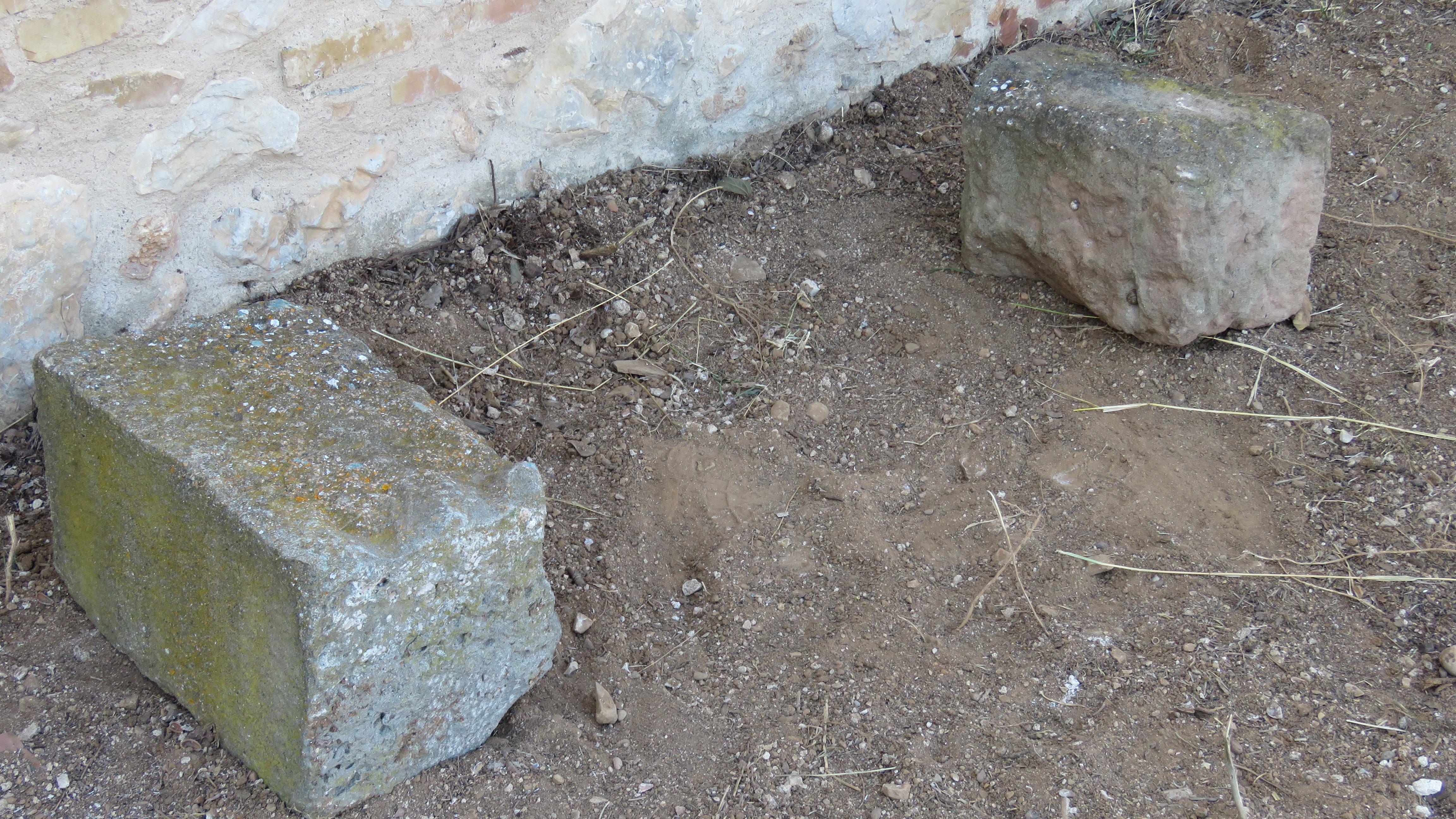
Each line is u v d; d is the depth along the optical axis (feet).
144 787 6.63
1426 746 7.11
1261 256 9.61
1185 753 7.18
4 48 7.18
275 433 6.85
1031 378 10.07
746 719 7.54
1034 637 7.97
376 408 7.28
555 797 6.90
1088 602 8.22
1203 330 9.84
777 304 10.93
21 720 6.88
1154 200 9.34
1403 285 10.61
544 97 10.38
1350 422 9.43
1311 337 10.19
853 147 12.71
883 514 8.98
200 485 6.33
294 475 6.50
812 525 8.87
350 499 6.36
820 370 10.27
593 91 10.64
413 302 9.96
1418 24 13.58
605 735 7.39
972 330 10.56
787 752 7.27
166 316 8.89
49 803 6.50
